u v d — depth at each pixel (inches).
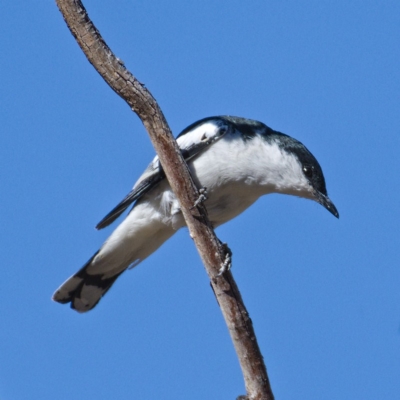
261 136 469.7
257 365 367.9
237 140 461.4
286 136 484.4
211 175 458.6
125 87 363.9
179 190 382.9
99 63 359.9
